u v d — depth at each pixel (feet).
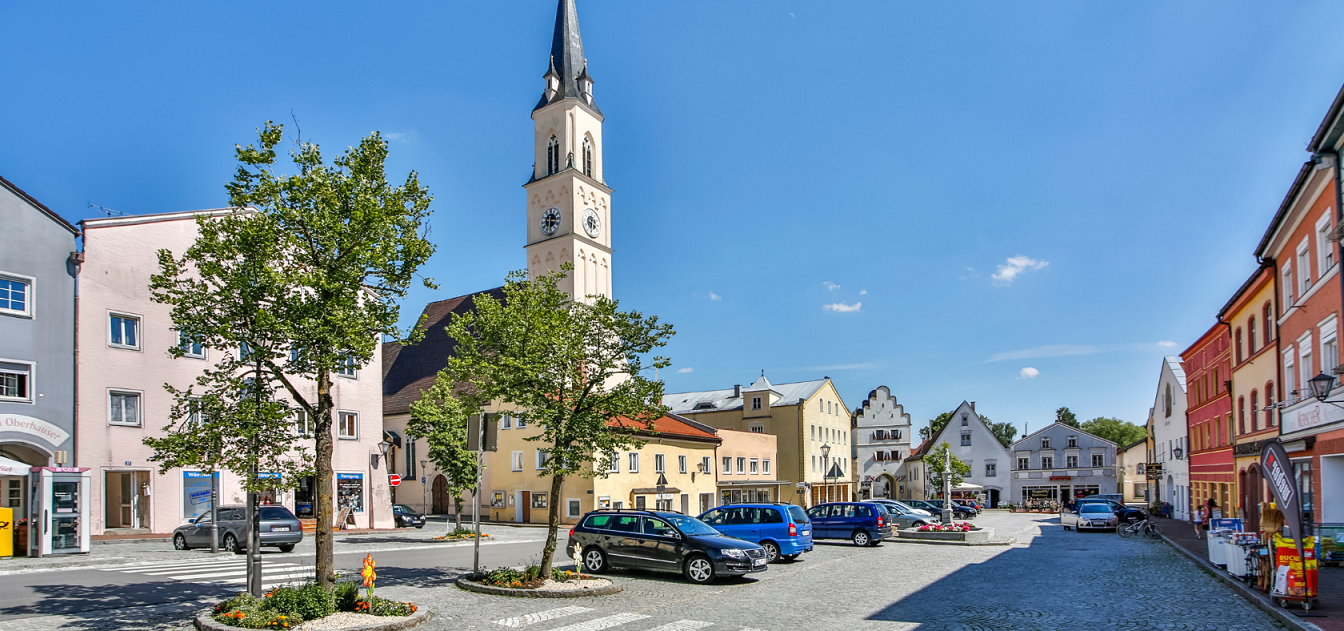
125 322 95.20
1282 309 89.10
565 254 198.80
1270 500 93.86
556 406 53.21
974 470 271.08
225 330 38.86
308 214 40.34
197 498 100.68
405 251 42.63
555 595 48.62
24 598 47.42
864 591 53.98
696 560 57.47
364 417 125.49
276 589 41.24
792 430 222.89
